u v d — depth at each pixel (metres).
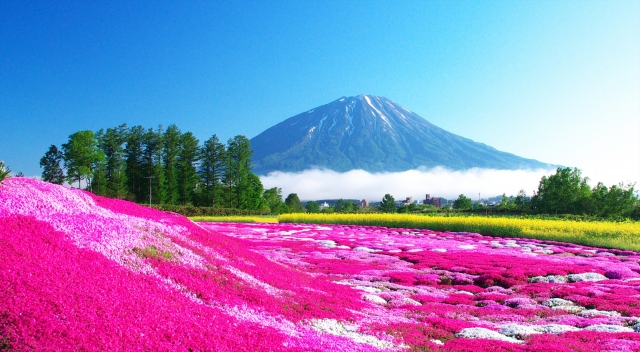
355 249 35.66
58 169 103.62
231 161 117.75
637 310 16.73
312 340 11.28
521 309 17.48
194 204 117.06
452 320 15.30
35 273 9.80
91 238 13.43
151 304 10.52
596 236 42.59
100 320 8.90
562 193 80.19
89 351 7.81
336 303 16.30
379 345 11.62
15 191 14.92
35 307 8.52
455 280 24.11
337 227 57.94
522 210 88.50
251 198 124.44
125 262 12.86
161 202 108.00
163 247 15.34
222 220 73.50
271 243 37.31
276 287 16.47
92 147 99.88
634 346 11.71
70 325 8.37
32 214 13.52
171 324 9.82
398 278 23.64
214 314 11.49
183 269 14.16
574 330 13.92
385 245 38.22
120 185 104.75
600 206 76.50
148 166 108.12
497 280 23.70
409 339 12.40
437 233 50.47
